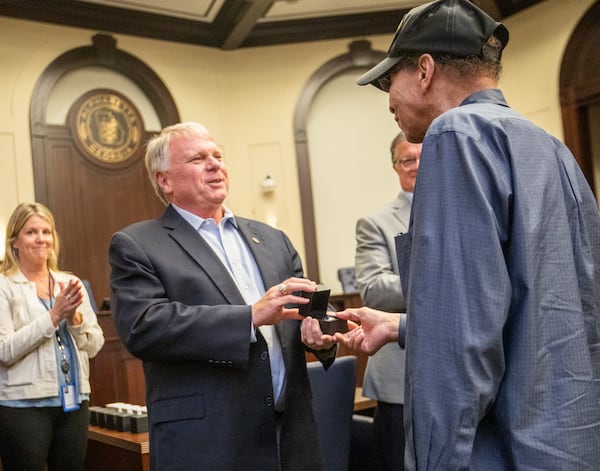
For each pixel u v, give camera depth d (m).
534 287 1.18
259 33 8.59
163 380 1.93
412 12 1.44
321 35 8.66
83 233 7.57
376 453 2.87
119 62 7.93
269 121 8.66
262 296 2.04
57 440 3.07
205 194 2.06
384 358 2.47
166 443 1.88
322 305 1.90
